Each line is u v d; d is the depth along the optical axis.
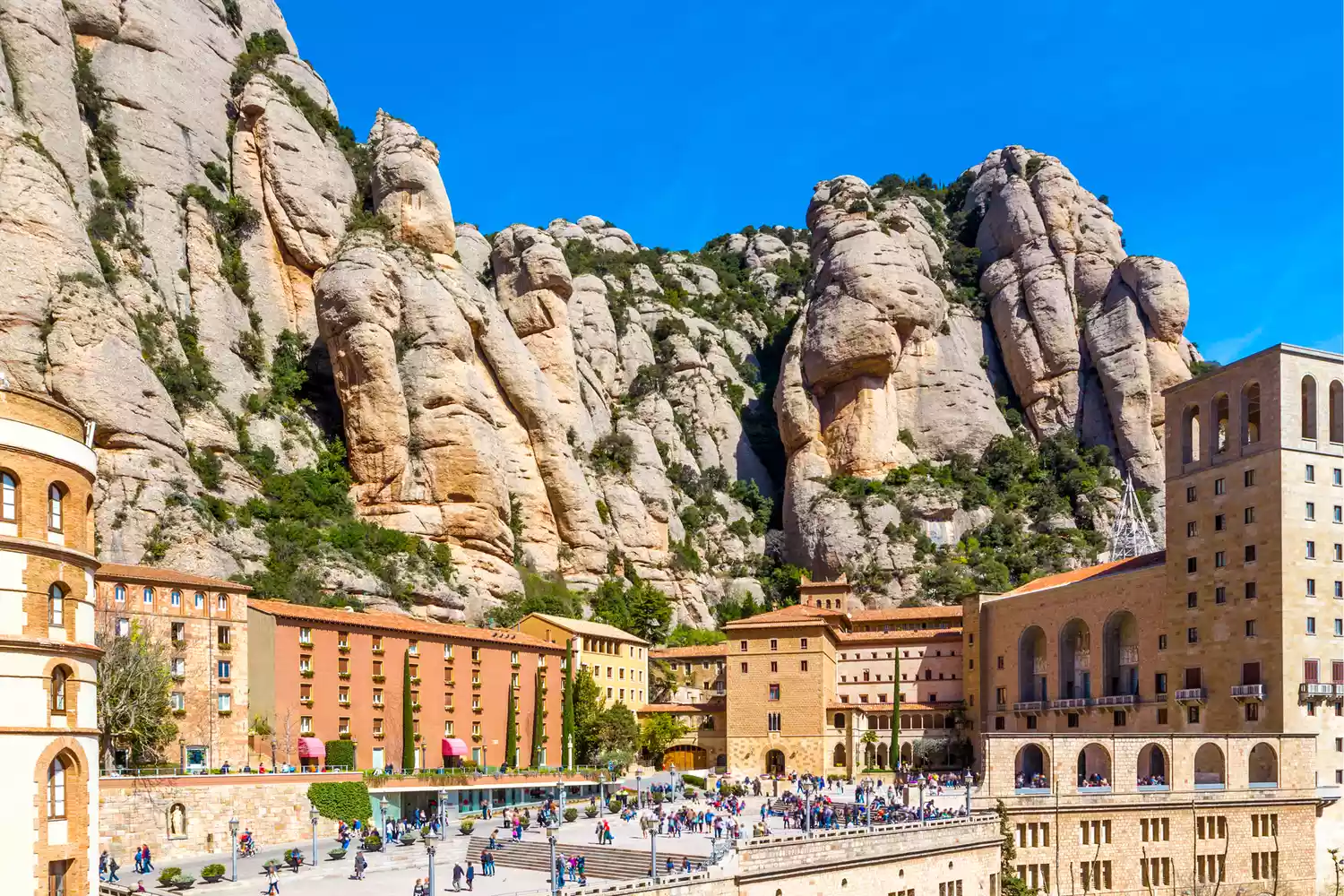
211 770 90.44
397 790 98.12
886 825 83.81
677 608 196.88
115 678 85.75
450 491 160.12
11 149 134.38
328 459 161.25
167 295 156.75
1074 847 96.50
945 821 88.75
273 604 106.44
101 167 158.38
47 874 49.38
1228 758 105.06
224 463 145.50
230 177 174.62
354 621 111.19
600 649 153.62
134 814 79.62
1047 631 143.50
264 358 167.12
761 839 76.50
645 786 128.75
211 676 99.31
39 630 50.16
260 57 189.88
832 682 155.75
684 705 159.38
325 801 92.88
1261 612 112.69
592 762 138.75
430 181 181.12
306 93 191.12
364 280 161.50
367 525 153.62
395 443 158.75
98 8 163.38
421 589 145.00
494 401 173.12
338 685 108.62
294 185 174.75
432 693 118.94
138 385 131.88
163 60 168.75
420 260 172.38
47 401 52.38
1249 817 104.12
